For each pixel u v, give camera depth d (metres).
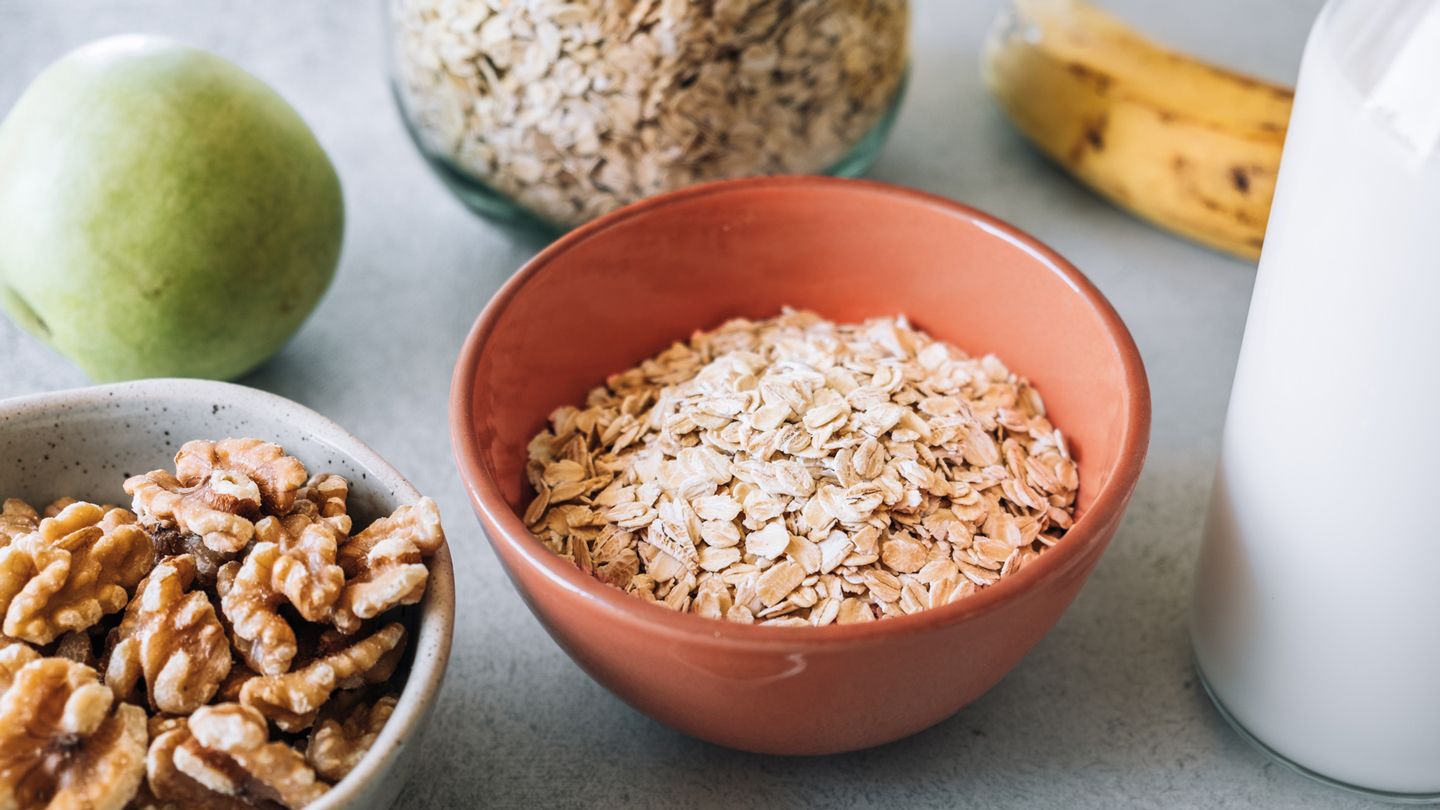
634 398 0.45
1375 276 0.37
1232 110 0.52
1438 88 0.36
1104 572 0.47
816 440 0.42
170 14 0.65
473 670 0.45
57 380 0.52
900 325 0.47
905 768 0.43
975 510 0.42
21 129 0.47
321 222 0.50
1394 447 0.38
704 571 0.41
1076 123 0.55
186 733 0.37
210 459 0.41
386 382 0.52
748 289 0.48
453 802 0.42
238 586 0.39
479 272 0.55
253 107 0.48
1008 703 0.44
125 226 0.46
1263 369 0.40
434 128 0.51
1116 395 0.42
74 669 0.38
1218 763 0.43
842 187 0.46
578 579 0.38
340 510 0.41
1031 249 0.44
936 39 0.64
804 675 0.38
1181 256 0.55
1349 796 0.42
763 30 0.48
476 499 0.40
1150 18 0.54
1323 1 0.52
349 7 0.66
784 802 0.42
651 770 0.43
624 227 0.45
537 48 0.48
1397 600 0.39
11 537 0.41
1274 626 0.41
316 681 0.38
